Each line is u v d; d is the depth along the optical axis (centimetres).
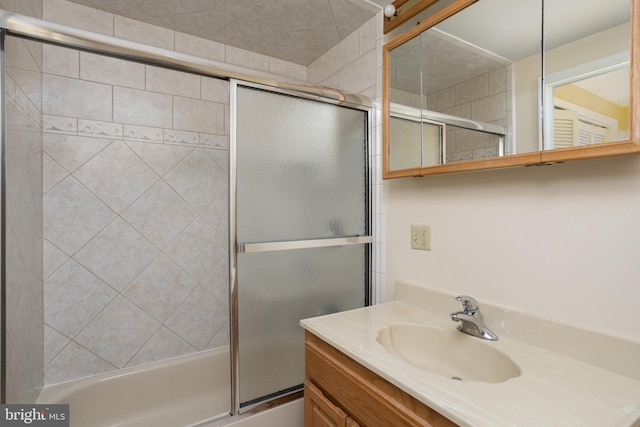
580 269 91
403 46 140
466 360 106
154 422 169
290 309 141
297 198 141
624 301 83
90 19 164
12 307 111
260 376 134
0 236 95
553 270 97
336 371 101
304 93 140
